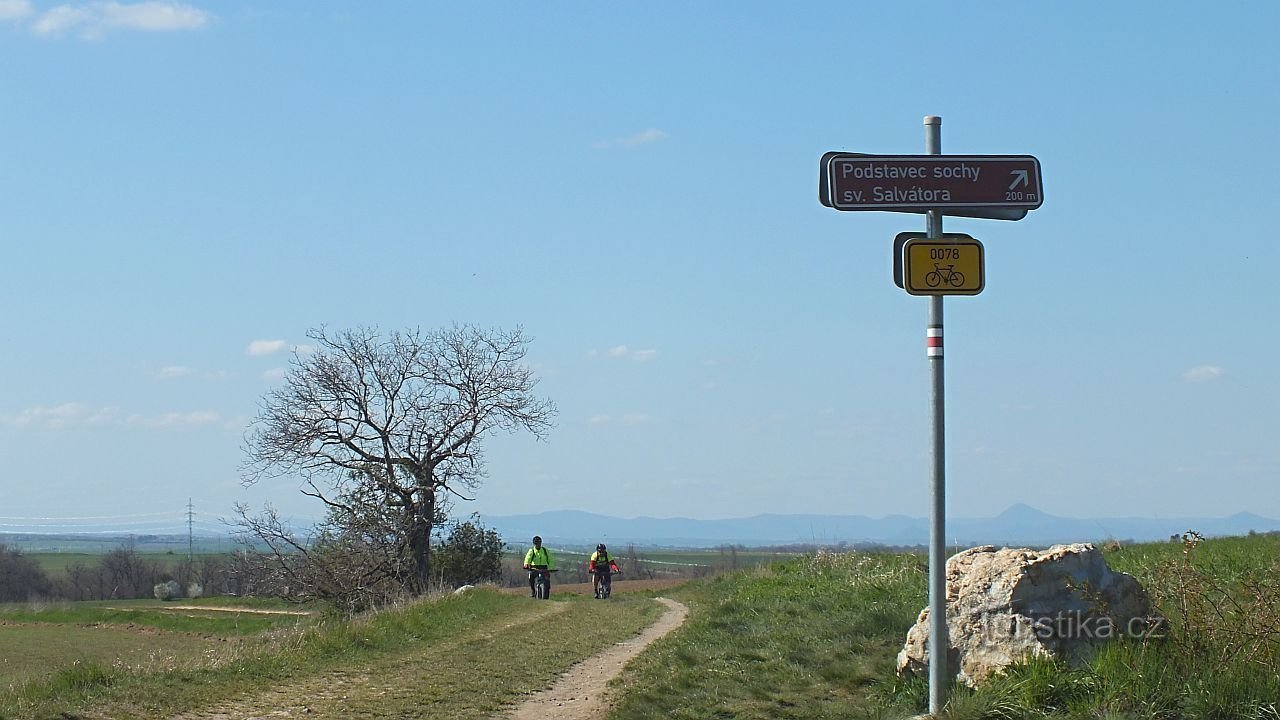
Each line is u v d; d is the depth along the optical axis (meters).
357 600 38.78
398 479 42.81
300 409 42.22
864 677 11.18
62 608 48.41
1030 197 9.37
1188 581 10.17
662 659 13.55
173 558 84.62
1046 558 9.88
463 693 11.76
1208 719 8.54
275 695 11.58
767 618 16.23
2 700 10.87
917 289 9.31
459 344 44.16
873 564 23.09
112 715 10.27
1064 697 8.95
